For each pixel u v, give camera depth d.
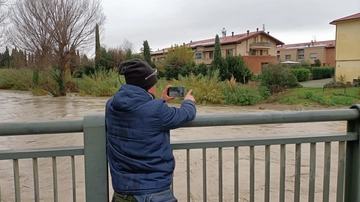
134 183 1.35
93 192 1.50
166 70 23.53
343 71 21.52
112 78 19.03
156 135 1.37
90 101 15.34
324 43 44.59
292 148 5.46
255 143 1.60
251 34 35.56
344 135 1.66
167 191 1.39
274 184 3.94
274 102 14.01
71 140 6.20
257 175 4.26
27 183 4.02
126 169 1.37
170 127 1.39
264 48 35.91
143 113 1.35
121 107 1.36
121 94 1.39
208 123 1.51
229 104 13.65
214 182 4.05
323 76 28.59
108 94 18.36
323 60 41.44
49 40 18.20
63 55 18.42
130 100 1.36
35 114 10.88
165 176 1.39
